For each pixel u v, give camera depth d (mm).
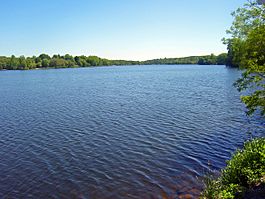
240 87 15812
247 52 15227
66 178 18797
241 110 38031
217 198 13336
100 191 16953
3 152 23938
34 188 17578
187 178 18078
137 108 42000
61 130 30375
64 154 23172
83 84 89688
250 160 15664
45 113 40000
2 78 128875
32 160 22047
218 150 22953
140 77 120688
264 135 26250
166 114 37000
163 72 161750
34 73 174625
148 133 28375
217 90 62156
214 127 29812
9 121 35344
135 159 21672
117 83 90938
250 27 15758
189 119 33812
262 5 14836
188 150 23156
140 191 16766
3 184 18188
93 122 33562
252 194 12766
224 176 15719
